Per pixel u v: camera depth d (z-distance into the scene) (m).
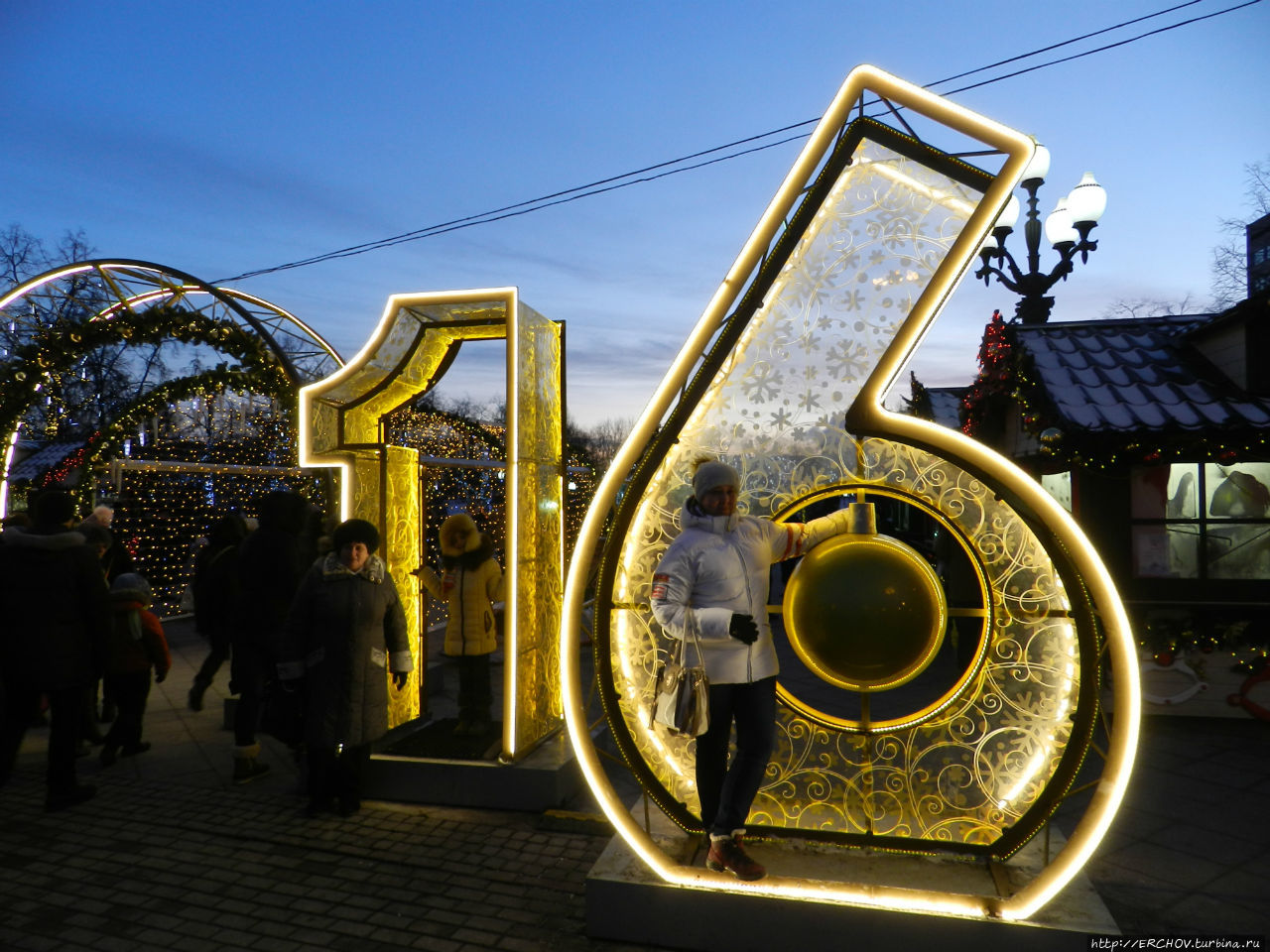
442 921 2.94
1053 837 2.99
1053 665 2.67
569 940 2.80
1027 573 2.69
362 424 4.91
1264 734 5.28
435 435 9.80
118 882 3.27
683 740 3.02
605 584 2.97
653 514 3.00
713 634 2.53
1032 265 7.48
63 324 8.20
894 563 2.75
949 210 2.73
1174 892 3.16
